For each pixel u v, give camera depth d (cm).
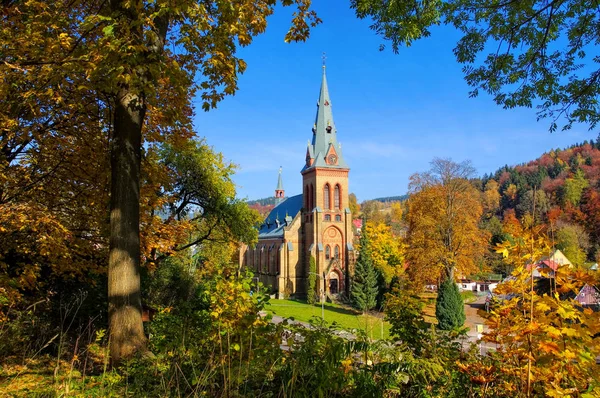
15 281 998
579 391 419
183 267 2942
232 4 845
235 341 645
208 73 946
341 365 618
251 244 2934
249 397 539
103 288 1508
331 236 6356
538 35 830
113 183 862
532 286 438
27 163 1169
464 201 3997
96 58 738
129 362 704
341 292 6059
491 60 891
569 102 870
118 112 873
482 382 555
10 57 889
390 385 606
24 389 596
